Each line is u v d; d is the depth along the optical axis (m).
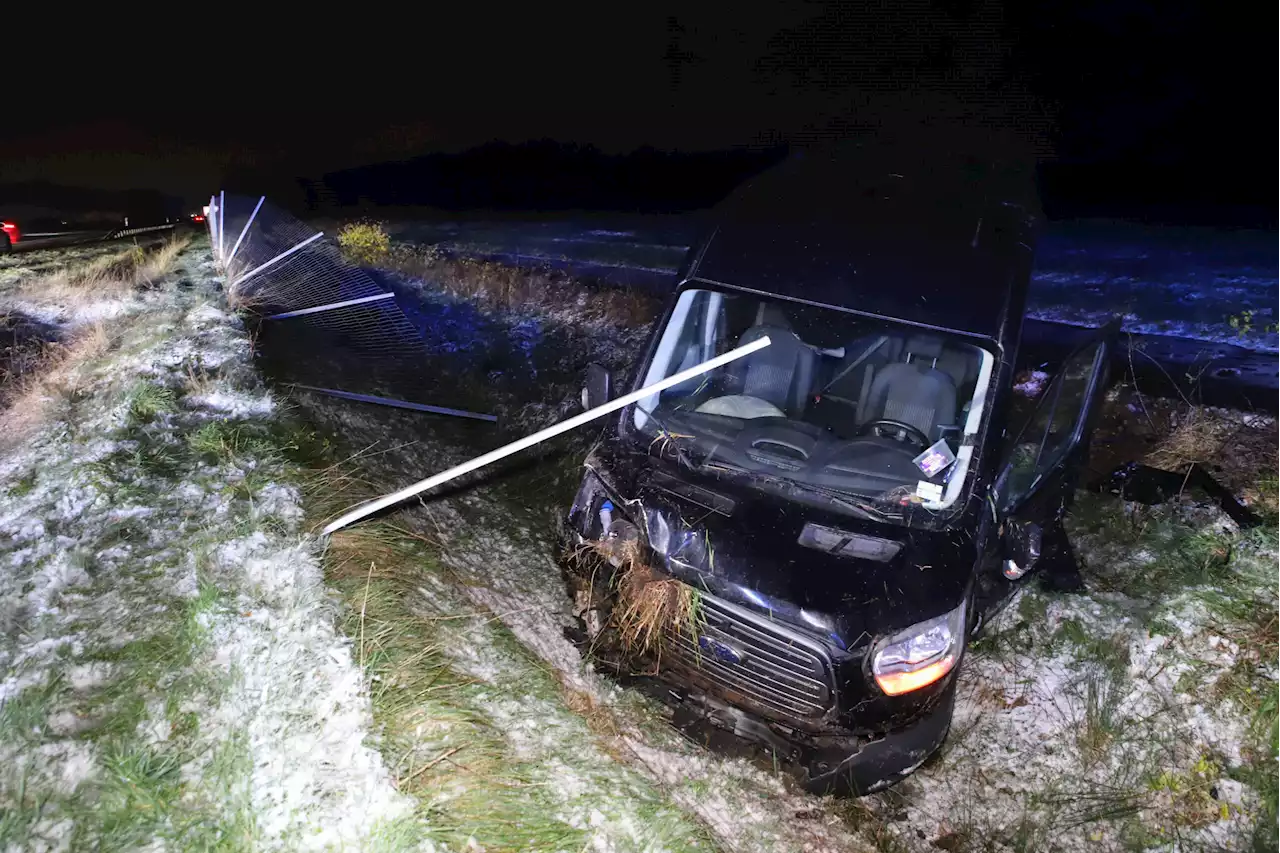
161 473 4.62
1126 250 11.12
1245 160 14.96
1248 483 5.60
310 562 4.00
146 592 3.68
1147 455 6.00
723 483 3.96
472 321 8.53
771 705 3.60
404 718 3.31
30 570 3.74
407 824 2.80
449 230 14.01
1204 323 8.45
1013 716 4.39
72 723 2.98
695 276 4.54
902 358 4.47
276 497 4.53
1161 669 4.44
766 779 3.82
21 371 6.31
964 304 4.37
